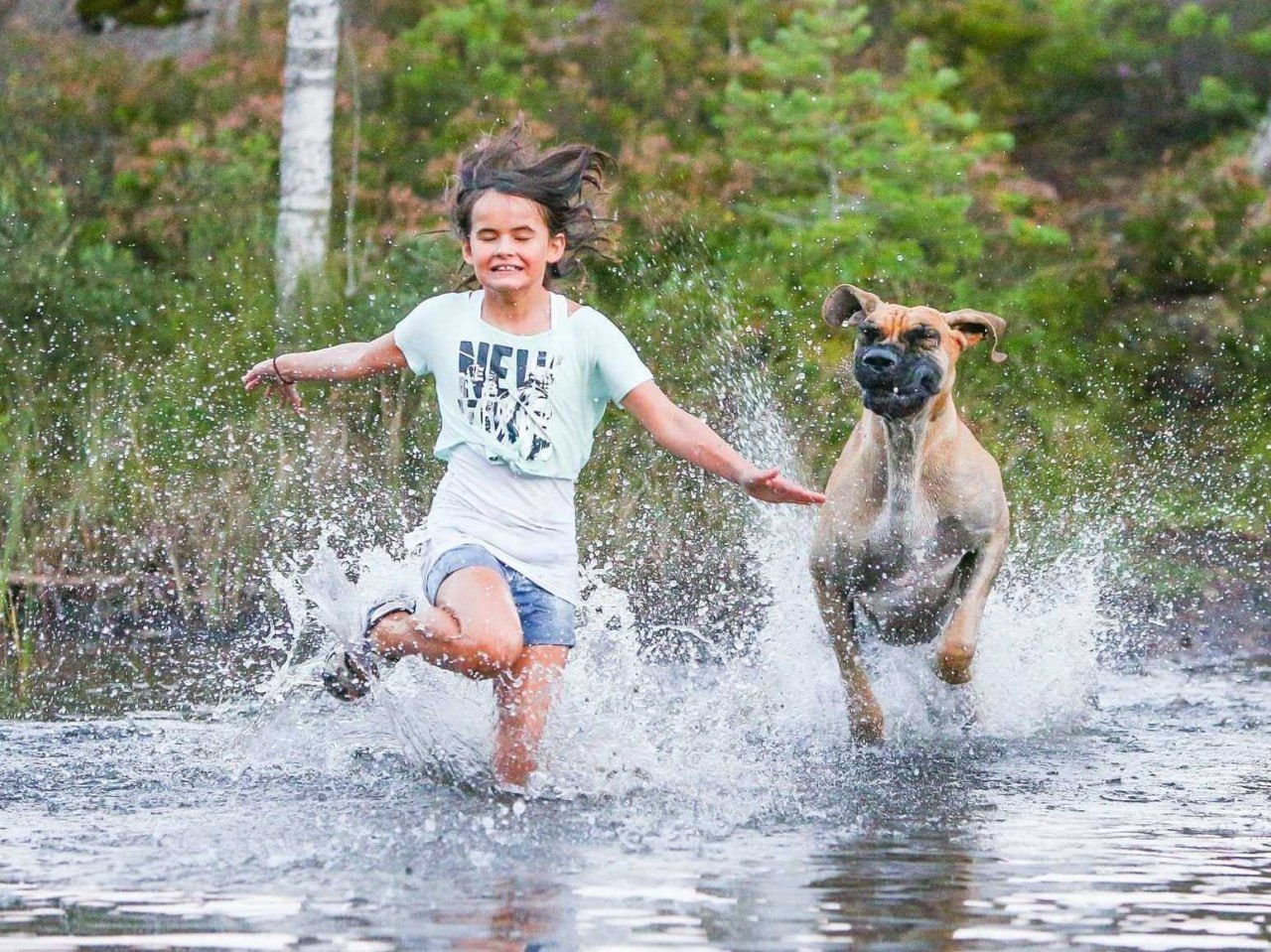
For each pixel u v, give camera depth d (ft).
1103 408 47.96
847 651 25.88
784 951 13.65
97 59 65.21
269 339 44.16
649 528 38.96
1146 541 43.29
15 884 15.79
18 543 38.11
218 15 70.13
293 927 14.23
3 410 42.32
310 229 52.13
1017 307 50.72
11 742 24.17
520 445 20.88
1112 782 22.34
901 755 24.49
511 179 20.90
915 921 14.65
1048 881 16.33
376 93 61.46
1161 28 73.31
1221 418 48.47
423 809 19.48
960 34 71.36
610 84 61.46
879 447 25.48
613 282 47.88
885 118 54.85
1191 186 57.21
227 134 57.57
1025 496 42.83
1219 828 19.13
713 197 53.72
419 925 14.30
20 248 48.47
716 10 65.92
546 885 15.80
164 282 50.14
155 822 18.70
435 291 47.39
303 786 20.94
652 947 13.70
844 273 49.96
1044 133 68.85
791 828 18.80
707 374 43.45
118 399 41.63
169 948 13.58
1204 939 14.23
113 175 57.21
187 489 39.58
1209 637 38.24
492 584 20.33
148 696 28.96
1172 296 53.62
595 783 20.88
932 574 26.11
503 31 63.62
